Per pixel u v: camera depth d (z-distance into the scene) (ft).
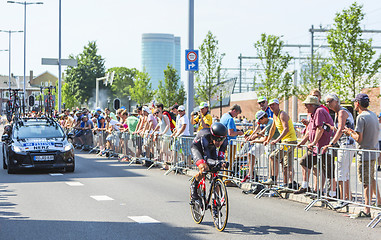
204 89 140.15
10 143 55.16
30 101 126.00
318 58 141.18
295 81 149.07
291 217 30.01
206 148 26.58
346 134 32.53
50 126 59.57
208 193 27.14
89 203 34.55
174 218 29.30
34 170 57.98
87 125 89.20
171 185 44.55
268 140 39.19
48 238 24.07
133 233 25.22
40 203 34.50
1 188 42.50
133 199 36.40
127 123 69.51
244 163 43.11
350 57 89.35
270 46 132.77
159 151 59.47
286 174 37.91
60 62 124.16
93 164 65.57
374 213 30.12
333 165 33.37
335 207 32.55
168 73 196.95
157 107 58.44
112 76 139.64
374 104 120.57
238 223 27.99
